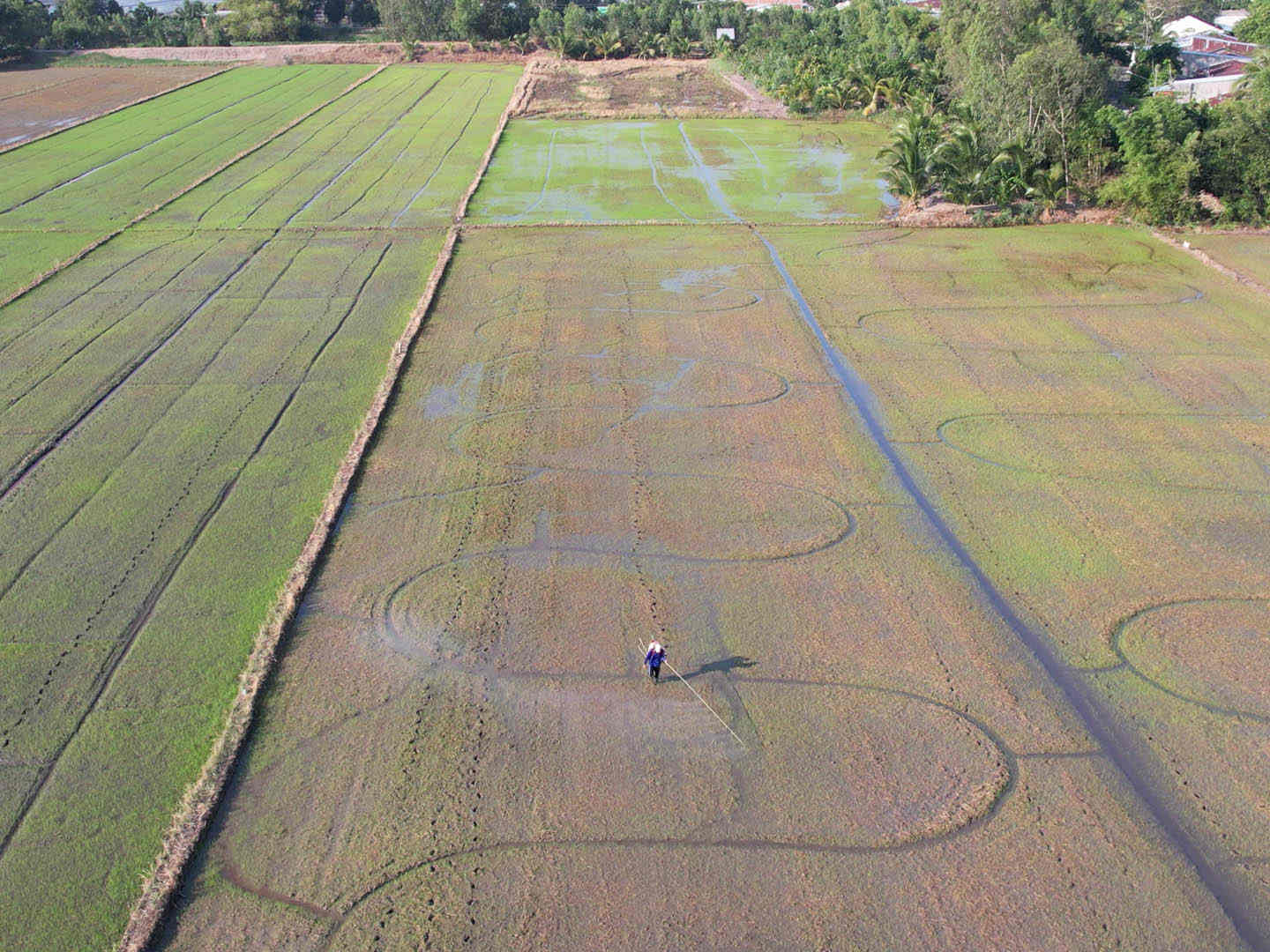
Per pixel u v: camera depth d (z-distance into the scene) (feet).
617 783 50.88
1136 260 125.70
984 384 92.89
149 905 43.80
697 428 85.61
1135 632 61.00
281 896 44.80
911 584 65.67
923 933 43.19
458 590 64.95
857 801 49.83
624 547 69.56
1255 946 42.75
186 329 105.19
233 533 70.49
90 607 63.00
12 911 44.04
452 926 43.39
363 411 87.76
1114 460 79.71
